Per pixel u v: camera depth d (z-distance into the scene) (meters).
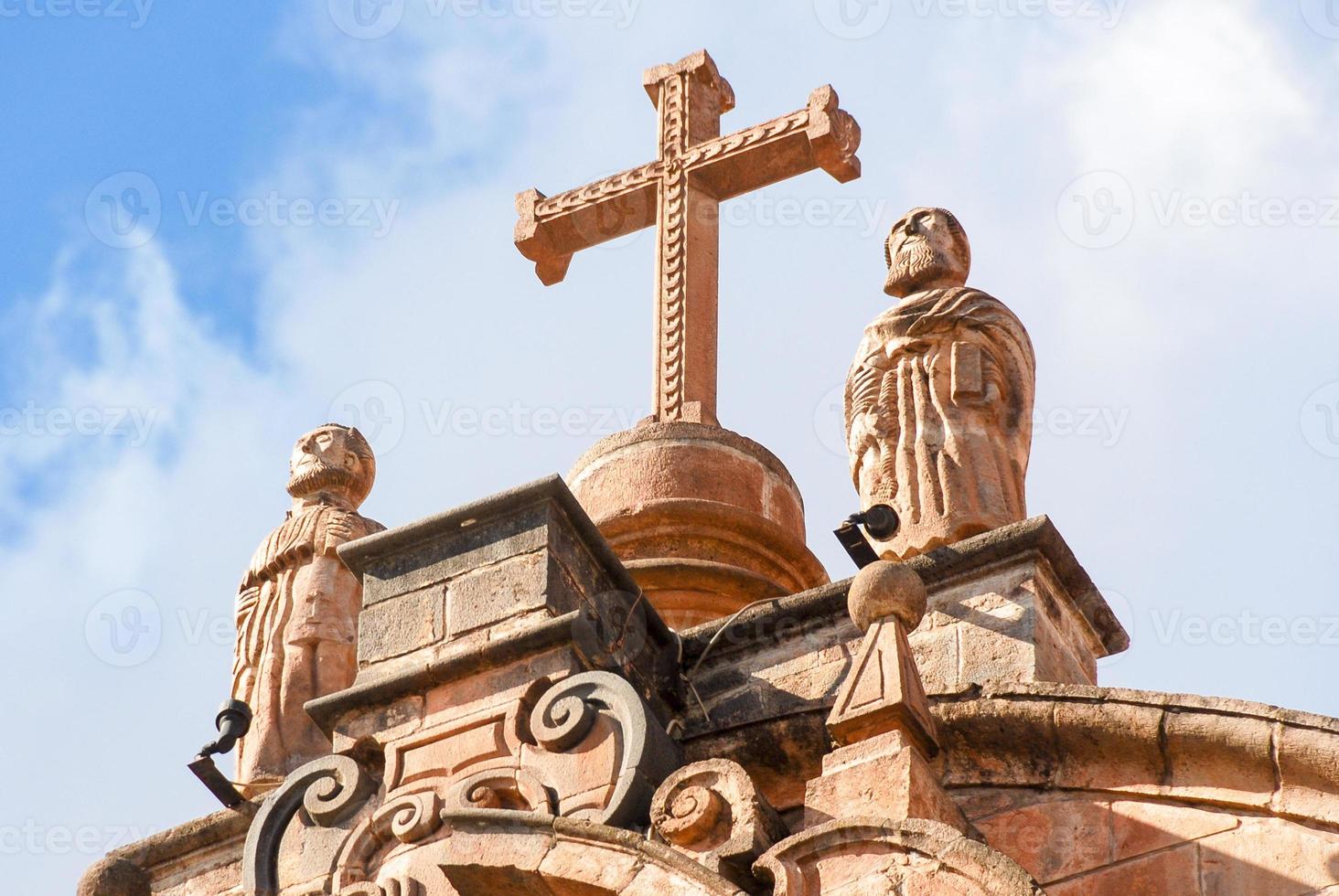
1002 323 14.12
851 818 10.78
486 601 12.54
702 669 12.74
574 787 11.75
